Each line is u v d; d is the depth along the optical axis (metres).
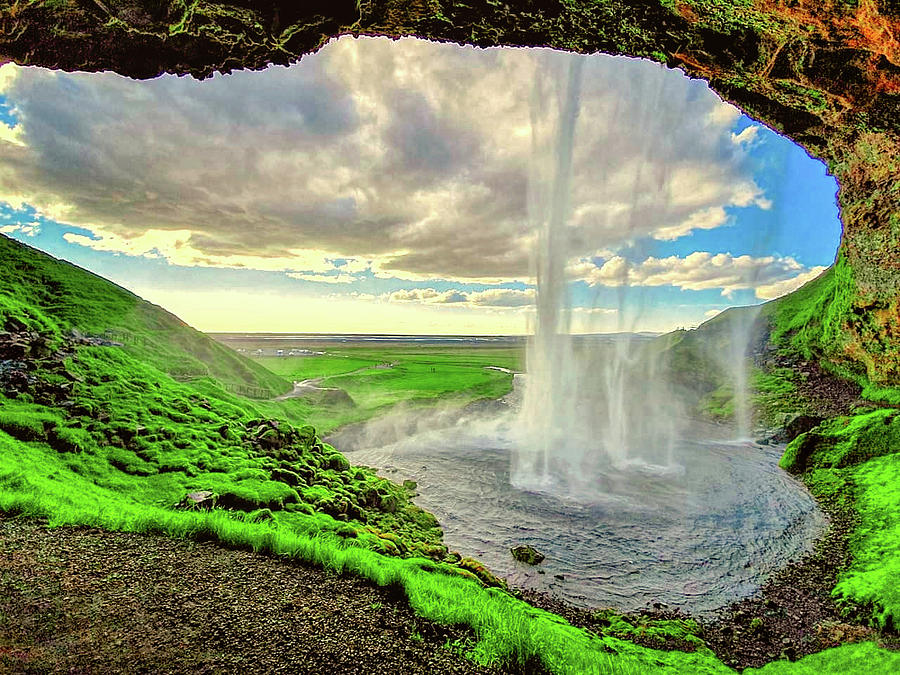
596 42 20.03
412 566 16.66
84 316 46.72
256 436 31.17
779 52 18.77
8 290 44.88
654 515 31.12
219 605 10.71
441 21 19.06
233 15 17.08
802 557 25.17
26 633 8.80
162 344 49.75
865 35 15.68
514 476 39.38
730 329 87.44
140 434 26.03
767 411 58.66
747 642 17.95
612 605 20.38
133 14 16.31
